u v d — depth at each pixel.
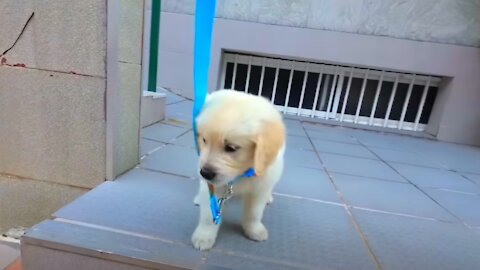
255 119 0.95
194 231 1.15
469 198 1.94
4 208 1.62
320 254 1.14
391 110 4.46
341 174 2.15
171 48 4.29
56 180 1.54
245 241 1.15
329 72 4.39
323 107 4.55
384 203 1.70
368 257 1.16
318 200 1.63
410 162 2.74
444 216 1.61
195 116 1.01
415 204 1.74
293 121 4.18
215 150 0.95
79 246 1.04
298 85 4.51
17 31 1.36
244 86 4.56
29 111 1.46
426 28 3.93
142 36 1.57
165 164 1.83
